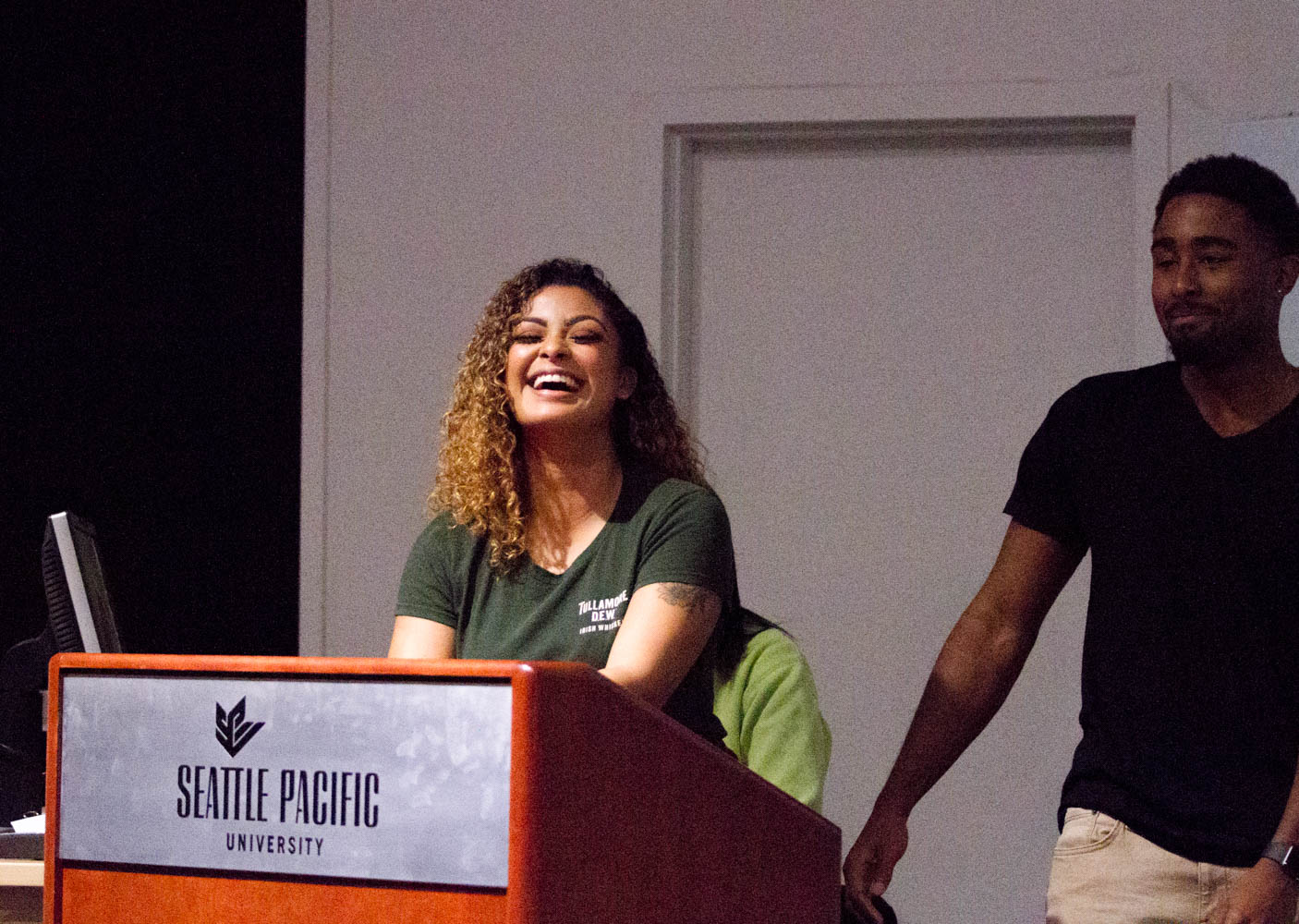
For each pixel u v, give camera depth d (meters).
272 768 1.83
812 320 7.03
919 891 6.73
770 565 6.97
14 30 7.20
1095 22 6.66
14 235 7.14
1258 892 3.16
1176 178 3.72
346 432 6.97
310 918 1.79
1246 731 3.38
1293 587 3.40
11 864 3.07
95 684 1.93
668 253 6.96
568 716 1.74
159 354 7.08
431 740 1.74
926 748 3.87
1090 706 3.61
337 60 7.08
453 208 6.99
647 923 1.87
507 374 2.98
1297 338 6.12
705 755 2.00
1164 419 3.67
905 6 6.78
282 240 7.10
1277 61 6.52
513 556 2.91
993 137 6.93
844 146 7.05
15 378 7.09
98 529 7.02
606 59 6.94
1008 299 6.92
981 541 6.84
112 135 7.16
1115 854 3.42
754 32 6.86
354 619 6.90
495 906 1.71
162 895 1.87
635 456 3.24
